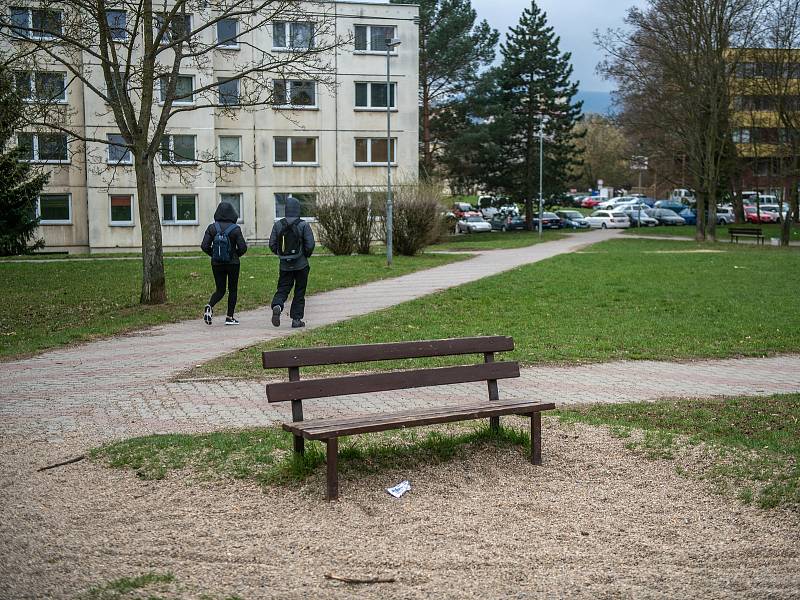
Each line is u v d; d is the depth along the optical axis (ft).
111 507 19.29
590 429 26.68
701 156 161.48
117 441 24.66
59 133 66.44
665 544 17.88
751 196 285.64
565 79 220.84
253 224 159.43
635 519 19.26
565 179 229.04
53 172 146.82
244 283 71.20
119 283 71.97
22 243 116.67
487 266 93.61
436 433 25.63
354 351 21.98
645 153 186.29
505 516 19.29
